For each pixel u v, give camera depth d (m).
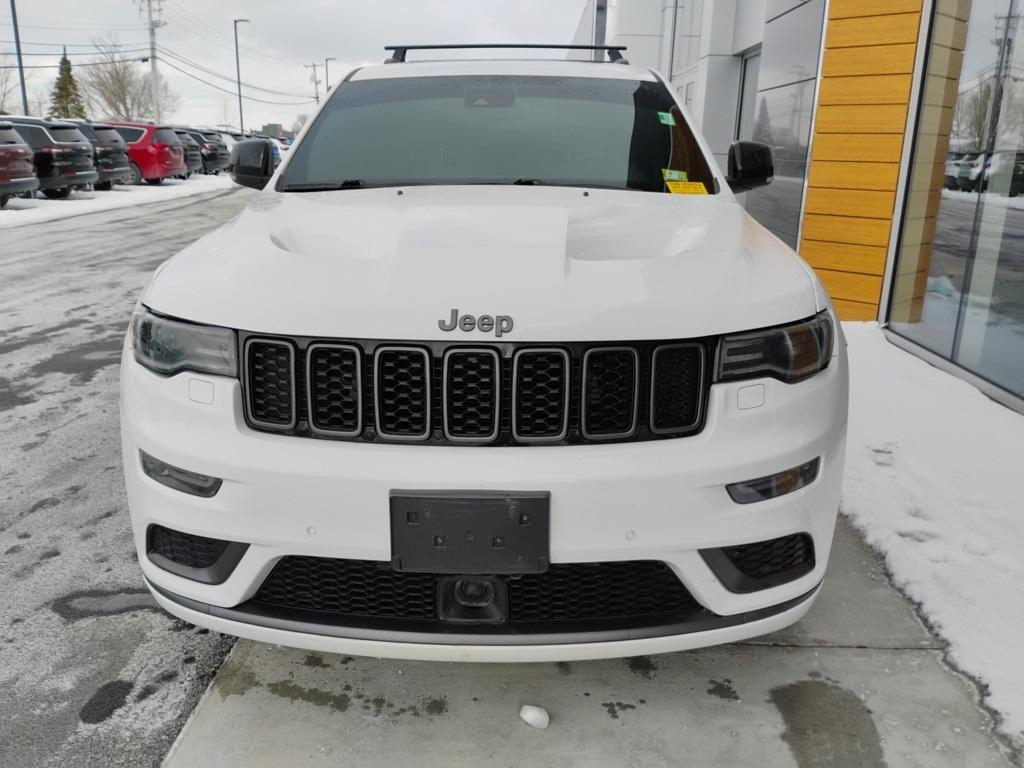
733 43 11.55
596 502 1.70
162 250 10.95
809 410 1.85
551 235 1.97
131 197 19.48
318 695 2.15
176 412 1.83
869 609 2.54
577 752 1.96
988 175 4.85
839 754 1.96
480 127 2.98
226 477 1.77
